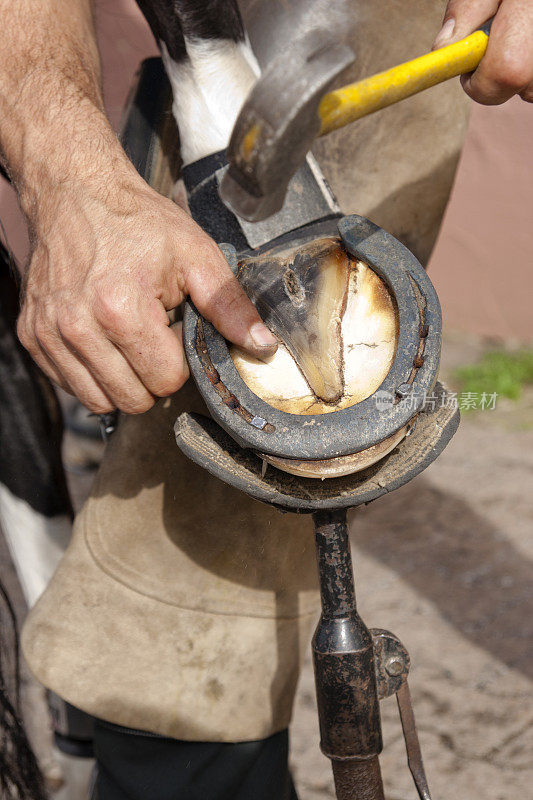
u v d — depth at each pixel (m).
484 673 1.52
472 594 1.74
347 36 0.86
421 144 0.91
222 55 0.73
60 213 0.69
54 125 0.74
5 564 1.42
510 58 0.65
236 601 0.81
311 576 0.84
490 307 2.98
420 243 0.96
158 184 0.81
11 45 0.79
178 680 0.81
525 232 2.86
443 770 1.31
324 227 0.71
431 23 0.91
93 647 0.82
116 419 0.91
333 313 0.64
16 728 0.86
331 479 0.63
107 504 0.82
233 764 0.84
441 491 2.13
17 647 0.95
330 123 0.54
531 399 2.58
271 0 0.83
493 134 2.80
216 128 0.73
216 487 0.76
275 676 0.84
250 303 0.65
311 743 1.38
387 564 1.86
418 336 0.61
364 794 0.69
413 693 1.48
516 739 1.37
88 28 0.85
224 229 0.72
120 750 0.85
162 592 0.81
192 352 0.65
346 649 0.67
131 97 0.84
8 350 1.11
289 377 0.64
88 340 0.66
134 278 0.65
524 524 1.97
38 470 1.15
